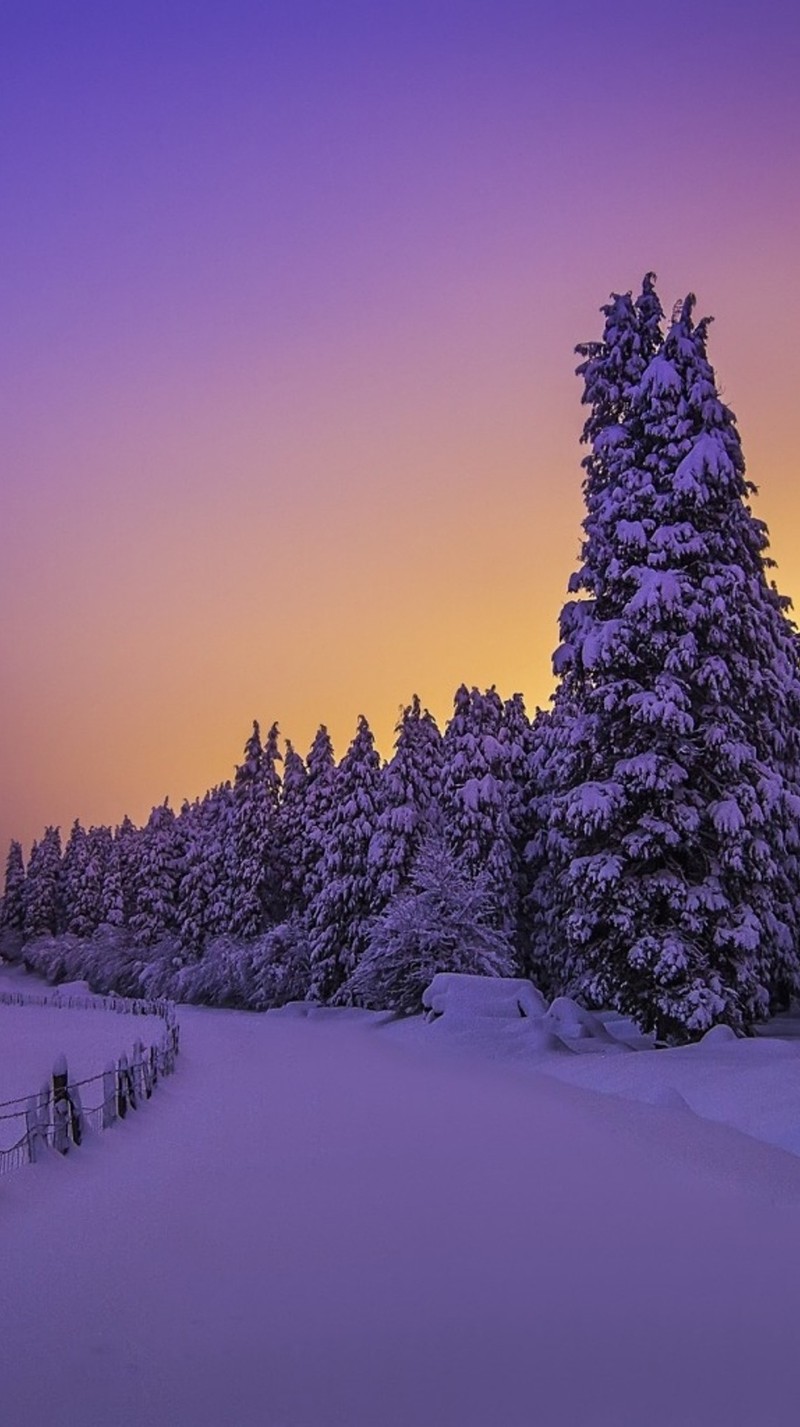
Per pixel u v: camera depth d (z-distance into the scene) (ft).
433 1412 12.25
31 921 413.80
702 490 80.33
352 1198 24.34
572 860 82.43
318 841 207.41
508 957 141.69
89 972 296.92
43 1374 13.58
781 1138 32.27
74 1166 30.01
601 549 84.48
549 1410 12.27
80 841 406.82
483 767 161.79
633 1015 80.07
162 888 302.25
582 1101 45.03
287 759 236.84
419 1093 48.73
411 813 171.12
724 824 75.05
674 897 76.13
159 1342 14.73
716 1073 46.57
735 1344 14.39
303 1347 14.42
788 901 89.92
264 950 197.36
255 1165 29.25
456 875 142.20
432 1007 107.24
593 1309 15.93
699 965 75.46
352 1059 72.95
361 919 174.50
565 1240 20.08
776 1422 11.90
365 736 188.44
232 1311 16.02
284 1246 19.95
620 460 84.43
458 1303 16.26
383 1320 15.51
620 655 79.51
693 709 80.18
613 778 79.61
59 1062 32.86
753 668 82.58
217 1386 13.09
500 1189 25.17
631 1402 12.49
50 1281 17.95
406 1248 19.60
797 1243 19.84
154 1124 39.83
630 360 88.07
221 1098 48.52
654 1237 20.29
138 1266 18.76
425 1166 28.53
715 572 80.64
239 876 227.20
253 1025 140.97
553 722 149.69
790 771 95.96
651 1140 33.09
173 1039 77.30
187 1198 24.82
